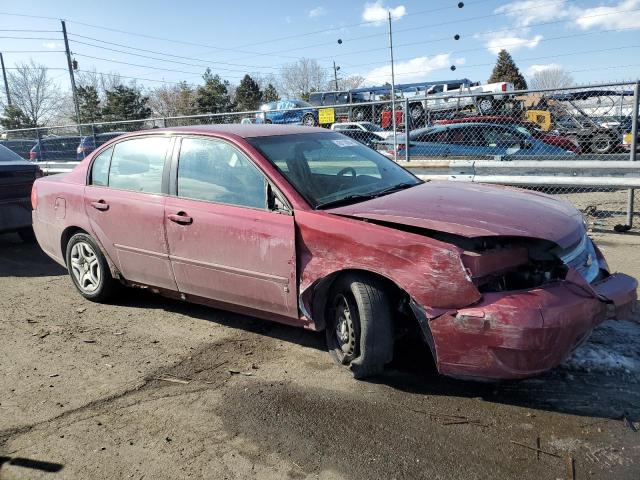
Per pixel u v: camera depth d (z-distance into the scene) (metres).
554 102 9.14
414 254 3.24
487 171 8.20
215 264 4.21
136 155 4.87
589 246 3.79
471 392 3.49
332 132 5.02
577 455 2.82
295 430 3.15
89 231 5.17
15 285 6.23
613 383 3.49
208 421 3.28
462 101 11.74
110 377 3.89
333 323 3.84
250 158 4.10
